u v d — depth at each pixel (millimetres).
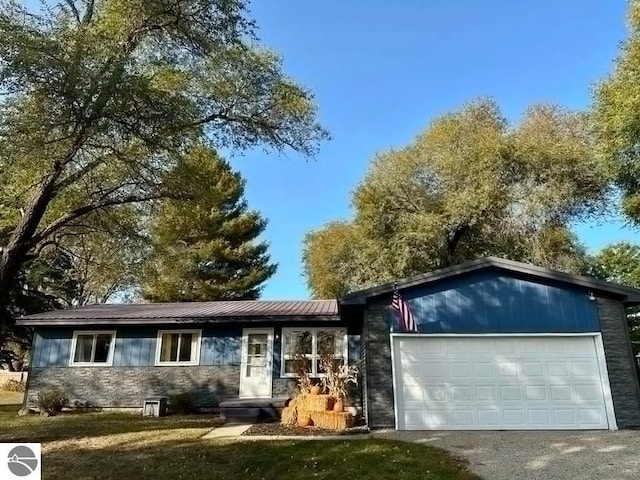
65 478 6914
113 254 17328
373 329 11484
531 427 10703
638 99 16375
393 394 11008
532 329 11273
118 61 9625
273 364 15406
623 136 17719
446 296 11594
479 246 24141
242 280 30234
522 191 22281
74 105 9297
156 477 6902
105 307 18438
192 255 28922
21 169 10758
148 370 15656
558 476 6773
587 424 10672
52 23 9703
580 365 11062
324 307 16719
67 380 15664
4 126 9148
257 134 13625
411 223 23547
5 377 25141
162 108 10422
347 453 8125
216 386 15367
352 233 27547
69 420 12758
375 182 25406
